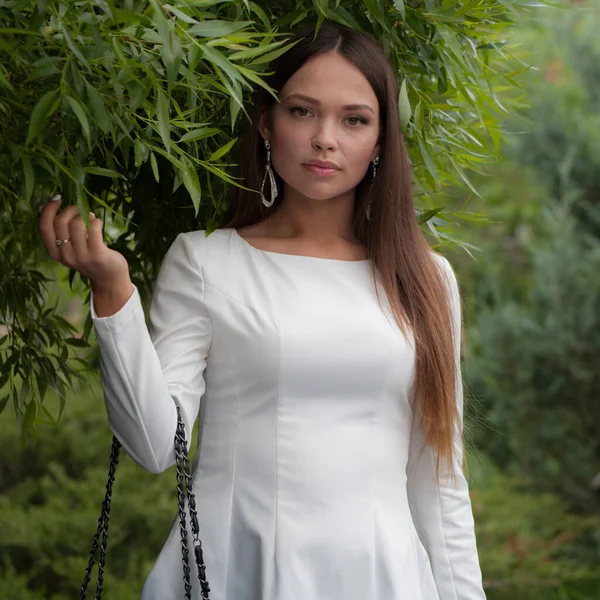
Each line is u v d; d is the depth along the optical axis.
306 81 2.31
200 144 2.42
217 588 2.26
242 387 2.29
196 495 2.31
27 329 2.93
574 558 6.58
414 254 2.48
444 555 2.56
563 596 5.75
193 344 2.28
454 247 3.13
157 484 5.59
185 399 2.22
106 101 1.97
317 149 2.30
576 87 8.42
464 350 2.75
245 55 2.04
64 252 2.02
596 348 7.03
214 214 2.54
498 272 8.62
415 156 2.87
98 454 6.05
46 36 1.85
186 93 2.25
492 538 6.11
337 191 2.35
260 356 2.26
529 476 7.23
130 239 3.11
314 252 2.45
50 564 5.09
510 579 5.78
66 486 5.59
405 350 2.38
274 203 2.54
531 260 7.99
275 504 2.26
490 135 2.94
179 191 2.69
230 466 2.29
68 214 2.01
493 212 9.38
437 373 2.43
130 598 4.87
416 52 2.60
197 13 1.94
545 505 6.75
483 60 2.92
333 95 2.30
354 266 2.45
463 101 2.89
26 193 1.92
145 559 5.21
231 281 2.32
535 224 9.07
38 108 1.79
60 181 2.07
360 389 2.33
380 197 2.46
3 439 5.97
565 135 8.07
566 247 7.33
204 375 2.36
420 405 2.46
